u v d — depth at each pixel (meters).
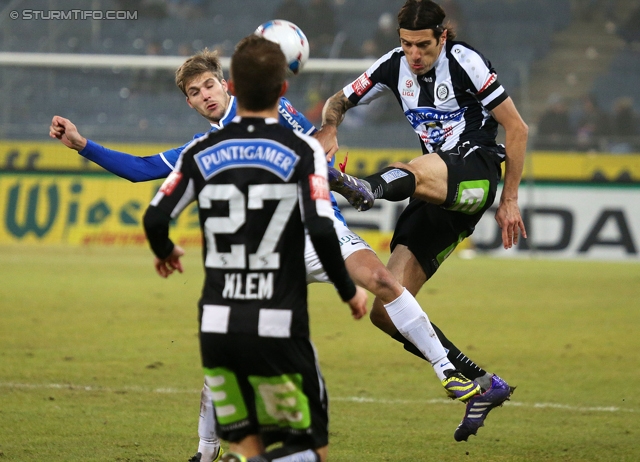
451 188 17.53
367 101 19.92
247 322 11.72
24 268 48.62
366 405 21.33
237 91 12.10
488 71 18.06
